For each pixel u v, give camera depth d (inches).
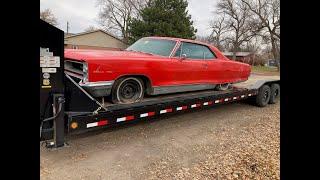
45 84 124.6
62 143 134.1
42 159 147.6
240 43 2010.3
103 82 154.1
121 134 194.7
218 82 248.7
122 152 163.0
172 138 191.9
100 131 198.4
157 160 154.1
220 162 154.7
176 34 1178.0
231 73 263.9
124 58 165.0
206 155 164.2
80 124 142.5
